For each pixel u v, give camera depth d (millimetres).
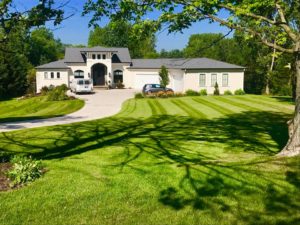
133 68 59594
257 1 9828
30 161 9945
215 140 16109
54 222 6777
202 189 8312
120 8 10500
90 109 31391
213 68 46875
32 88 58094
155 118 24594
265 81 49156
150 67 58844
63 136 17688
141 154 13062
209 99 37969
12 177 9000
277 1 10352
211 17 10211
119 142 15742
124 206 7453
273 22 10289
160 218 6922
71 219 6891
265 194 7969
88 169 10227
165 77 51094
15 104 43312
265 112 26797
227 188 8336
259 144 15070
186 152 13562
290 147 10656
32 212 7172
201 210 7262
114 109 31000
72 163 11102
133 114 27188
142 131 19078
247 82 54812
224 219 6879
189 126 20719
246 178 8883
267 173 9164
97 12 10891
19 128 21359
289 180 8680
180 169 9883
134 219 6887
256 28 11312
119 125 21547
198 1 9344
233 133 18000
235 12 9688
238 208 7332
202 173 9375
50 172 9789
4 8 9383
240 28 10297
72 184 8688
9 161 10719
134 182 8844
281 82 42781
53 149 14500
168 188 8406
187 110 28938
